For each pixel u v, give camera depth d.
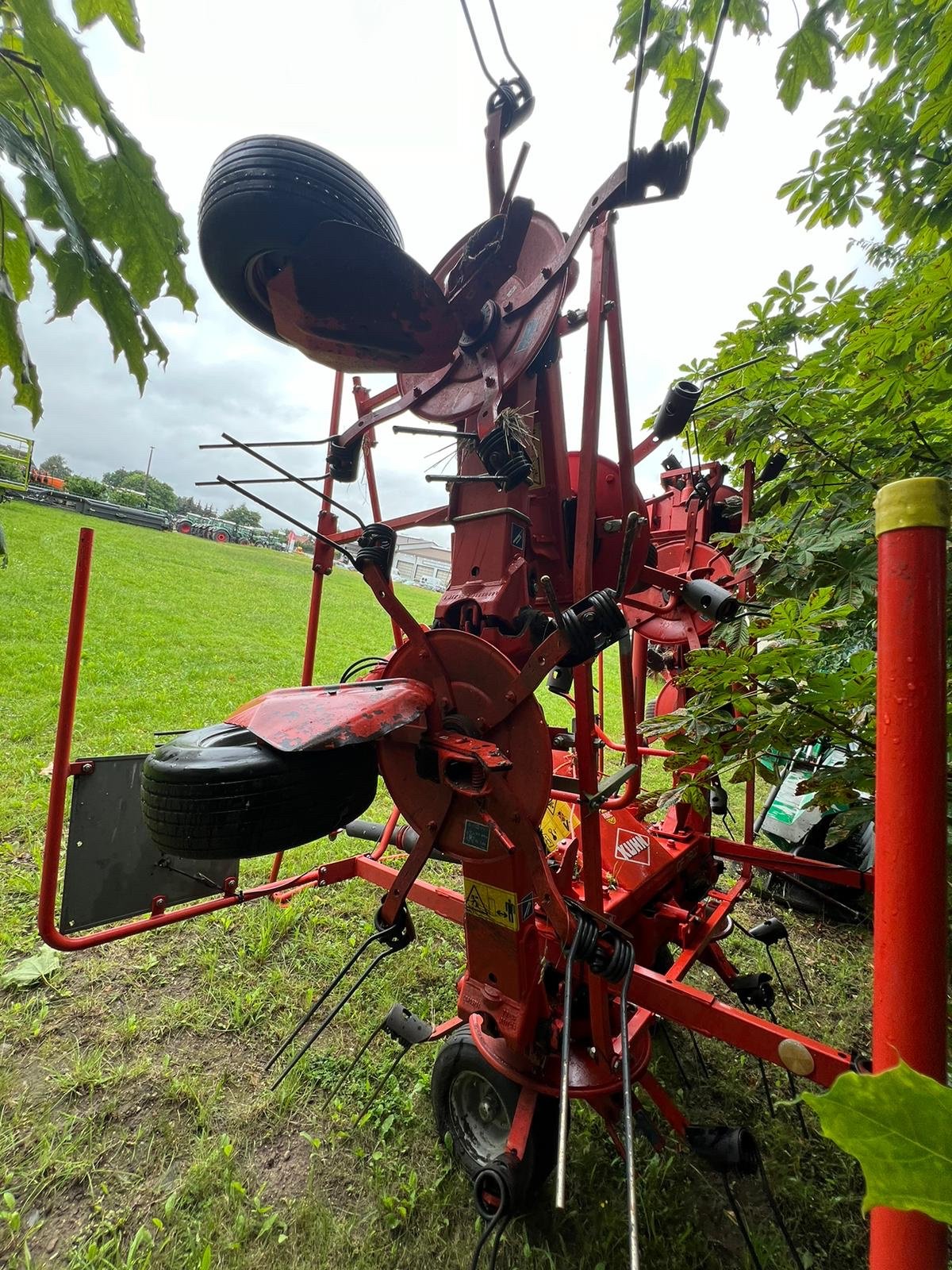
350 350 1.92
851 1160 2.57
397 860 3.66
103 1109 2.56
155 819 1.72
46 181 1.18
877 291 2.78
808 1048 1.97
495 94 1.98
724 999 3.66
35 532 20.31
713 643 2.52
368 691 1.82
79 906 2.40
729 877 5.16
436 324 1.83
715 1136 2.02
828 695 1.72
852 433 2.53
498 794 1.65
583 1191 2.33
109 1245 2.05
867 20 2.82
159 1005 3.17
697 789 2.22
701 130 3.13
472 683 1.84
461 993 2.23
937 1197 0.50
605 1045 2.02
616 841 2.96
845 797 1.91
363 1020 3.16
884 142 2.98
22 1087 2.63
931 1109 0.53
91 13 1.28
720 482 3.70
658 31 2.98
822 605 1.84
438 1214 2.22
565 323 2.12
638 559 2.44
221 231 1.62
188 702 8.19
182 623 13.68
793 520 2.44
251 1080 2.76
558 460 2.13
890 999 0.78
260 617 16.41
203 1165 2.33
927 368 2.17
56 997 3.16
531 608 2.02
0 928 3.58
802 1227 2.27
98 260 1.28
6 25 1.20
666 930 3.09
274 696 1.95
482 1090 2.33
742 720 2.04
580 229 1.76
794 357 2.88
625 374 1.95
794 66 3.03
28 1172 2.28
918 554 0.79
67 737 2.02
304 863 4.78
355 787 1.91
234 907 4.02
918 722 0.78
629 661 2.26
